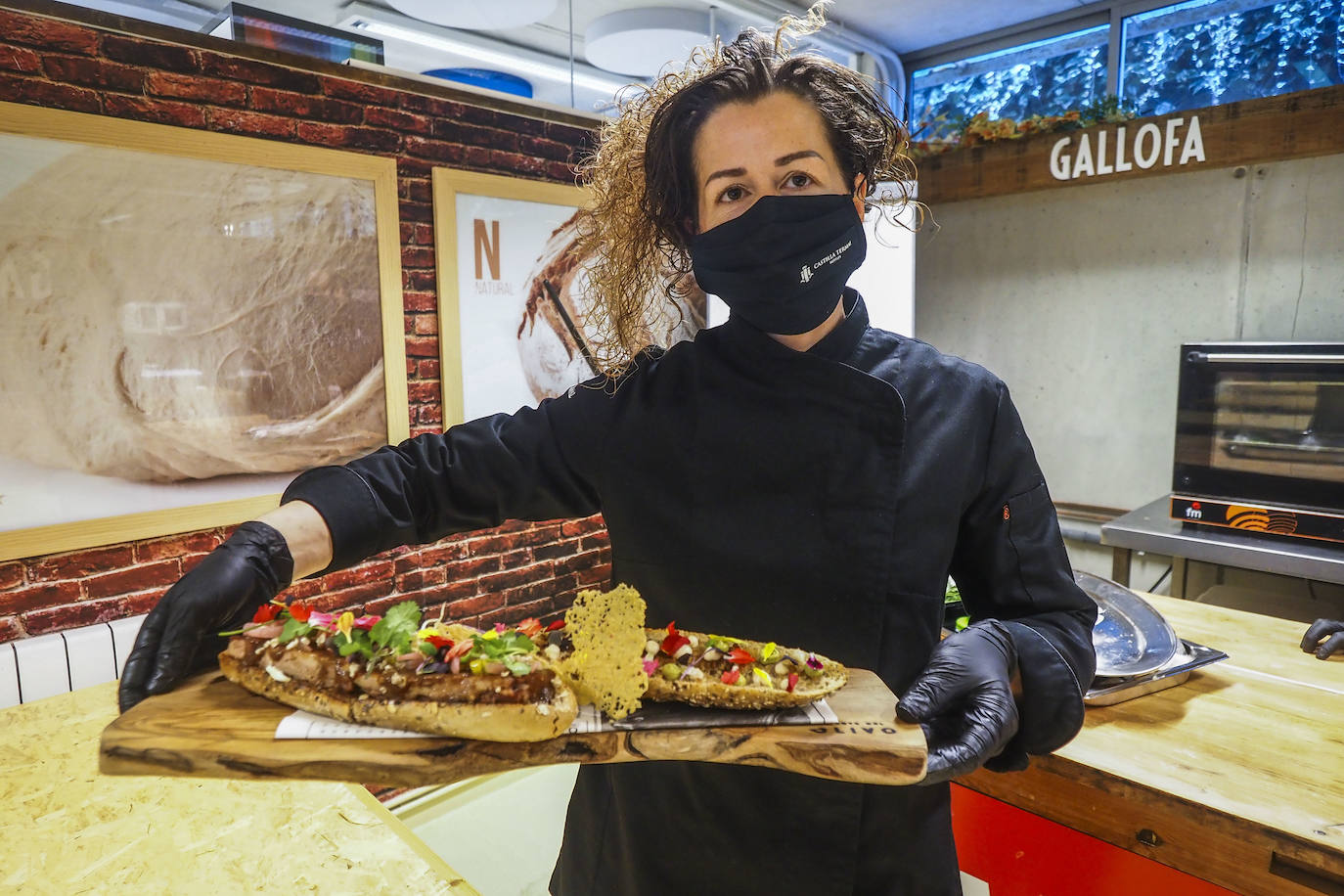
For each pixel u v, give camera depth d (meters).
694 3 3.38
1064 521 4.20
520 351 3.29
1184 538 2.96
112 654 2.33
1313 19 3.50
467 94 2.98
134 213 2.33
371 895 1.06
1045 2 4.00
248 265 2.56
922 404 1.03
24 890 1.07
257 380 2.63
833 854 0.99
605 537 3.74
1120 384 3.98
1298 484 2.78
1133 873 1.32
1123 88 4.04
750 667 0.94
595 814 1.17
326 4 2.76
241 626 0.96
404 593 3.13
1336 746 1.31
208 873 1.10
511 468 1.04
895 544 0.99
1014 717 0.87
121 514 2.41
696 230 1.08
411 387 3.04
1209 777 1.23
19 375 2.20
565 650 1.02
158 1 2.30
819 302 0.98
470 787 3.11
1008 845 1.49
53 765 1.41
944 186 4.18
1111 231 3.90
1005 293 4.29
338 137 2.71
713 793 1.01
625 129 1.15
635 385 1.08
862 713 0.87
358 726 0.85
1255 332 3.56
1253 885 1.18
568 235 3.37
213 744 0.80
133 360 2.38
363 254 2.81
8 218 2.13
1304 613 3.17
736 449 1.01
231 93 2.47
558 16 3.23
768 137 0.94
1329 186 3.29
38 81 2.15
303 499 0.93
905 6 4.04
